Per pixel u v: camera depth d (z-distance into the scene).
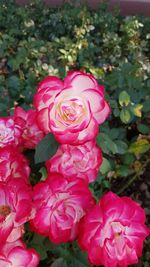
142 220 0.42
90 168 0.46
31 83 0.85
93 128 0.42
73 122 0.41
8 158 0.44
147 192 0.77
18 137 0.49
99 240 0.40
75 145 0.43
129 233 0.41
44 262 0.52
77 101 0.41
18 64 0.98
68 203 0.42
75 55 1.04
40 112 0.42
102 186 0.68
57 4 1.36
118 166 0.72
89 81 0.42
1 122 0.48
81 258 0.47
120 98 0.69
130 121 0.75
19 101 0.81
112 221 0.40
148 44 1.18
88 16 1.16
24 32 1.15
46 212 0.41
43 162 0.50
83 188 0.42
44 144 0.45
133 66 0.83
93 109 0.42
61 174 0.44
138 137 0.74
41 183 0.41
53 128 0.41
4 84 0.86
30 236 0.47
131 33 1.13
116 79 0.78
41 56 1.02
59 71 0.92
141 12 1.40
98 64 1.07
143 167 0.75
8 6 1.22
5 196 0.39
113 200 0.40
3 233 0.38
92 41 1.14
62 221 0.41
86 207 0.42
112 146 0.54
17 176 0.44
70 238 0.43
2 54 1.05
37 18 1.20
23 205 0.39
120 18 1.26
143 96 0.77
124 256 0.41
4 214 0.39
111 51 1.11
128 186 0.77
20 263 0.39
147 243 0.68
